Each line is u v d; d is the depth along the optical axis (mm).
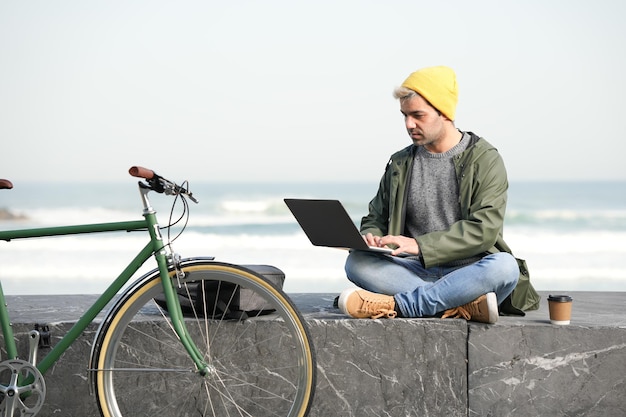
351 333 4750
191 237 29109
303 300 5652
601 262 30344
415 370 4746
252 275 4219
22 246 25000
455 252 4730
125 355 4773
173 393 4789
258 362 4770
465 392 4738
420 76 4840
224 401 4789
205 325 4707
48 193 40594
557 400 4711
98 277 25281
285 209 35812
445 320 4730
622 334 4672
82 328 4309
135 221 4219
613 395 4688
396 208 5062
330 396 4766
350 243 4598
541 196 42281
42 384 4273
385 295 4895
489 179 4883
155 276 4234
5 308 4402
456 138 5008
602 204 40594
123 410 4773
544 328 4699
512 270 4723
